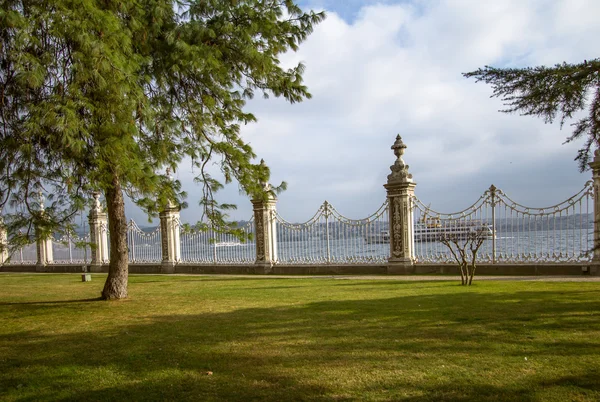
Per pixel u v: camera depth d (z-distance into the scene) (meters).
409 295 10.35
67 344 7.00
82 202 8.59
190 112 11.41
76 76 7.65
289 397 4.55
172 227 20.91
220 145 10.95
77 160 8.27
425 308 8.62
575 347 5.72
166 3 9.99
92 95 8.22
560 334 6.34
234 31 10.22
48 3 7.56
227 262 19.42
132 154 8.66
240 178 11.26
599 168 12.38
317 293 11.39
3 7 7.52
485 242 14.60
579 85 5.46
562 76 5.57
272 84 11.12
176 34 9.95
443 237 13.77
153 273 21.14
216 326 7.78
